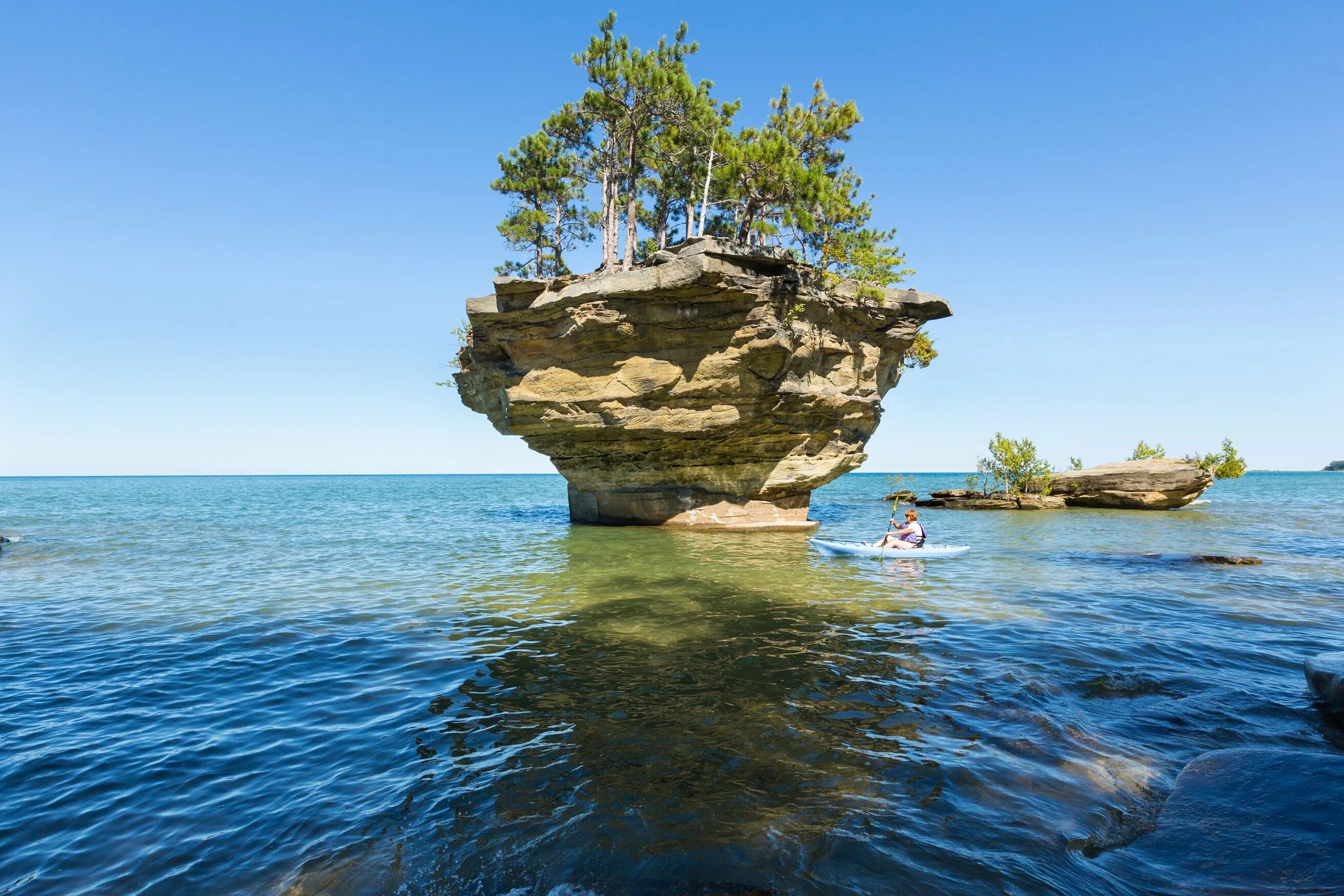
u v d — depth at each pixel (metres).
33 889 4.14
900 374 29.48
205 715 7.08
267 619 11.45
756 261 20.00
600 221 31.11
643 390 22.14
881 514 36.84
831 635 9.94
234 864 4.37
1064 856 4.21
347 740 6.36
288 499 66.31
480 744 6.17
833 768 5.49
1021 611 11.55
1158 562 17.52
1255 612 11.39
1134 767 5.46
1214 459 49.56
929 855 4.21
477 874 4.16
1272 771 5.05
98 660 9.10
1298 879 3.80
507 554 20.05
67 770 5.78
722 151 20.84
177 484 168.62
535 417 23.78
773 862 4.17
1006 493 42.19
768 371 21.84
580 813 4.84
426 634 10.35
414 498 69.50
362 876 4.19
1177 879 3.94
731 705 7.03
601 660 8.77
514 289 21.06
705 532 26.19
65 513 41.50
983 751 5.79
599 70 21.89
